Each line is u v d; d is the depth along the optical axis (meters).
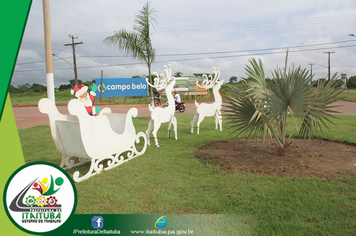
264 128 5.03
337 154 5.51
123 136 5.36
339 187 3.73
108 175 4.63
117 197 3.70
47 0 6.89
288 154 5.62
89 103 5.44
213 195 3.66
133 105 25.48
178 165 5.08
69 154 4.89
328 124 9.35
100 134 4.75
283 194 3.58
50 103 4.82
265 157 5.43
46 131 9.25
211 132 8.87
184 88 31.30
